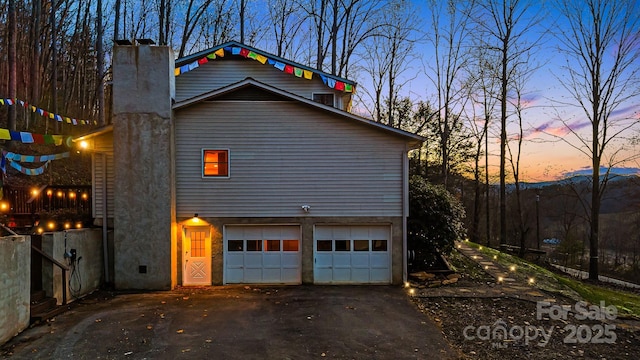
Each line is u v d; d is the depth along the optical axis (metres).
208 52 14.84
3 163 8.62
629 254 28.64
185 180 11.44
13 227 10.69
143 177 10.91
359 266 11.79
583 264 26.55
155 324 8.12
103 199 11.28
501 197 22.41
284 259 11.79
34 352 6.66
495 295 10.54
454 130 28.62
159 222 10.91
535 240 31.69
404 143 11.58
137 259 10.90
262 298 10.19
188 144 11.42
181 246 11.46
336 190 11.62
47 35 26.95
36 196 11.65
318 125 11.56
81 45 29.52
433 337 7.68
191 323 8.22
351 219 11.62
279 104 11.55
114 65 11.01
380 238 11.84
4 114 22.30
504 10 22.33
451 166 29.44
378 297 10.35
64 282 9.27
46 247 8.96
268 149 11.55
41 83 26.16
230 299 10.05
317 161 11.59
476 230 26.62
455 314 9.05
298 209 11.60
